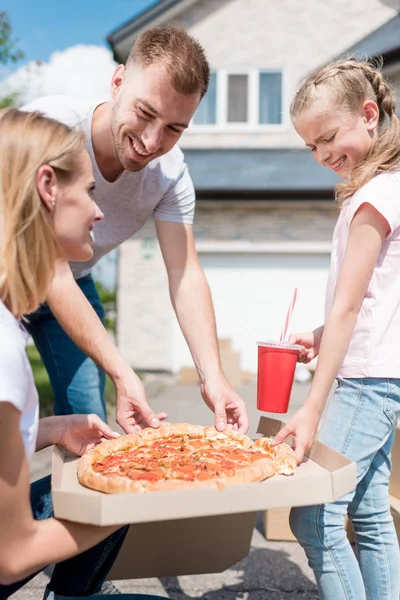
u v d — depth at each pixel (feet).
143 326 37.40
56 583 6.22
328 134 7.10
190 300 8.46
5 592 5.46
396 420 6.79
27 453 4.61
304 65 43.62
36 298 4.73
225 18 43.78
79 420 6.24
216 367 7.75
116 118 7.18
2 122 4.72
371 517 7.04
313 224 36.78
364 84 7.10
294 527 6.55
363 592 6.38
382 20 43.14
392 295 6.72
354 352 6.75
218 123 43.60
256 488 4.63
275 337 37.01
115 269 38.83
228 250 37.06
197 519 7.53
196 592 8.55
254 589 8.61
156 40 6.89
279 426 6.82
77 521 4.53
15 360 4.41
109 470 5.41
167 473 5.14
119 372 7.10
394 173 6.79
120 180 8.17
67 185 4.71
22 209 4.50
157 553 7.69
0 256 4.51
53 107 7.77
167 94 6.79
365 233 6.41
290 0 43.70
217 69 43.80
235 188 35.37
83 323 7.25
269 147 43.24
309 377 34.12
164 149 7.27
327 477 4.80
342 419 6.73
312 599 8.32
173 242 8.80
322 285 36.88
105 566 6.25
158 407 22.95
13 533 4.53
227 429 6.73
